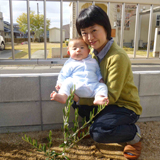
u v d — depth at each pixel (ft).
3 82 5.65
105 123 4.33
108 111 4.58
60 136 5.85
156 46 22.49
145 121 6.90
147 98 6.63
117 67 4.33
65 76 5.12
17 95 5.80
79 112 5.54
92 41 4.39
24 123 6.05
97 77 4.94
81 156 4.94
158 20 42.37
